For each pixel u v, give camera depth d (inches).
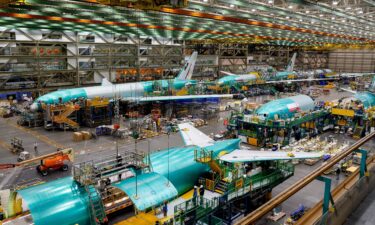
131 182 839.7
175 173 1041.5
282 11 1881.2
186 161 1099.9
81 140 1962.4
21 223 846.5
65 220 724.7
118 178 909.8
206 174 1129.4
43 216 709.3
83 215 754.2
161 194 799.7
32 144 1872.5
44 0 1582.2
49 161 1411.2
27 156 1595.7
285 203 1143.0
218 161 1074.1
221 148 1221.7
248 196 1052.5
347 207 664.4
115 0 1112.2
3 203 976.9
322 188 1267.2
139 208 736.3
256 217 385.4
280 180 1186.6
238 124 1955.0
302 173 1445.6
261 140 1863.9
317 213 577.3
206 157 1053.8
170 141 1950.1
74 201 765.9
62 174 1424.7
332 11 1834.4
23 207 902.4
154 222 753.6
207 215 917.2
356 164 1503.4
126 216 938.7
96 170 859.4
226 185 1026.1
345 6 1829.5
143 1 1082.7
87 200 780.0
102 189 846.5
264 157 1083.9
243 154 1126.4
